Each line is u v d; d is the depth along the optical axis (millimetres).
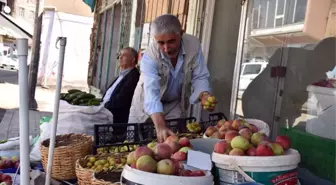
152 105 2594
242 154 1615
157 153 1659
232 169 1595
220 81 4359
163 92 2930
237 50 4129
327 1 2846
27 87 1588
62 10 18547
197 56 2914
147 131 2930
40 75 17547
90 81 13547
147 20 7059
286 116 3266
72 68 18875
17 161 2969
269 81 3553
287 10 3340
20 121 1580
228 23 4270
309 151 2766
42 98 13336
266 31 3650
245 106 3938
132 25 8094
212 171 1724
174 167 1574
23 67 1569
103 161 2254
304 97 3016
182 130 3016
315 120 2783
